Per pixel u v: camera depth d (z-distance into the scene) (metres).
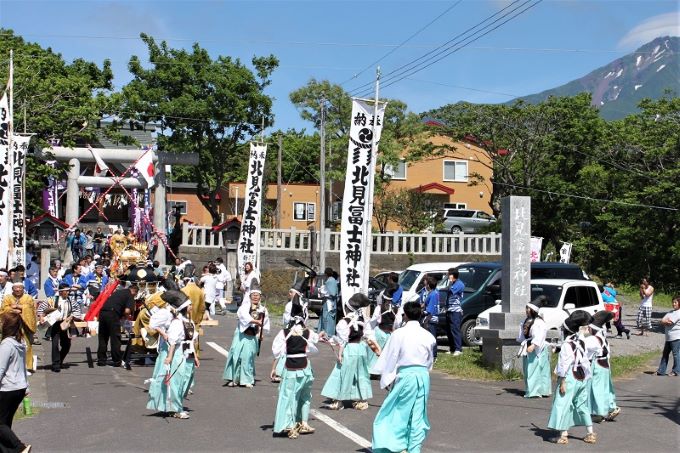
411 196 42.31
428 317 16.31
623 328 22.52
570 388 9.32
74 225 28.92
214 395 12.12
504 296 14.92
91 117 27.61
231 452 8.59
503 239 15.02
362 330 11.10
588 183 36.09
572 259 36.84
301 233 31.92
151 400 10.42
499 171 40.59
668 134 33.19
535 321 12.31
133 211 38.50
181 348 10.34
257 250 27.11
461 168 48.31
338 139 39.69
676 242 30.89
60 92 26.67
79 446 8.81
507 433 9.82
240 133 34.78
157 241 32.81
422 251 33.44
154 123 34.28
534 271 20.47
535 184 38.22
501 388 13.32
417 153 41.19
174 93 33.53
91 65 33.50
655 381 14.77
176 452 8.57
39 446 8.79
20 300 13.20
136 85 32.81
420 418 7.80
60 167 31.88
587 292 18.81
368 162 17.11
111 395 11.95
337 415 10.73
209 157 35.97
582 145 37.09
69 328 14.88
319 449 8.77
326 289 19.89
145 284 15.52
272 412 10.84
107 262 22.47
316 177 43.91
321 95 39.50
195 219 52.72
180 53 33.62
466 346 19.03
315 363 16.11
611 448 9.19
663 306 33.59
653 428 10.38
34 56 28.86
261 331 13.16
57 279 18.31
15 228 18.09
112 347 14.70
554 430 10.00
